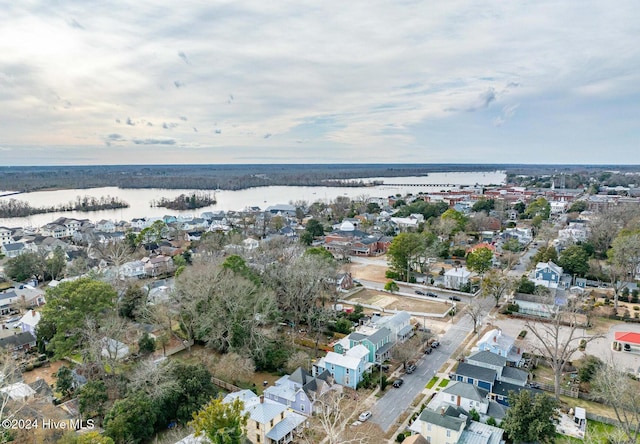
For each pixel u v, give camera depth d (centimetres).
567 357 5159
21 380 5050
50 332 6222
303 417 4556
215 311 6094
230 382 5406
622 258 8594
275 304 6625
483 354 5481
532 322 7400
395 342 6316
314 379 5166
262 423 4162
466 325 7344
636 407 4091
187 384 4681
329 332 6925
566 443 4172
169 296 6675
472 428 4225
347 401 4997
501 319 7562
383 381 5294
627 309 7738
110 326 5653
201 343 6631
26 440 3672
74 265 9856
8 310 8169
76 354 6184
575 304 7200
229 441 2844
